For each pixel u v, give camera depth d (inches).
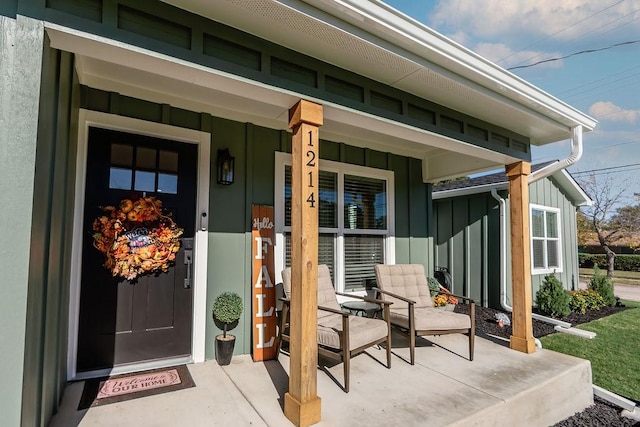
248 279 140.3
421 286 165.5
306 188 91.0
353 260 181.9
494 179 291.6
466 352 145.5
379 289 157.1
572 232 334.0
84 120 110.5
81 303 110.5
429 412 93.7
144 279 121.0
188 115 130.7
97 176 114.9
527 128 149.1
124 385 105.5
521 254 151.6
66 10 61.8
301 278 89.0
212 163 134.7
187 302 128.0
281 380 112.1
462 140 129.9
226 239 136.3
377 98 106.6
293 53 90.0
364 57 93.6
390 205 196.2
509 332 192.5
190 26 74.7
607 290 292.7
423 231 212.4
